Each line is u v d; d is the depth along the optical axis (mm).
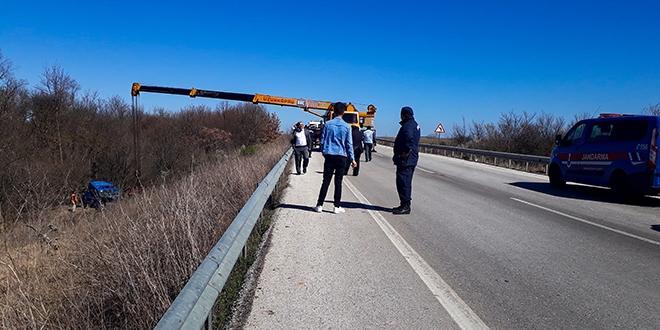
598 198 11234
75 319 4160
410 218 8539
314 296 4617
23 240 7496
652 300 4578
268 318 4113
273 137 47375
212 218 6523
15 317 4156
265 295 4633
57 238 6965
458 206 9953
